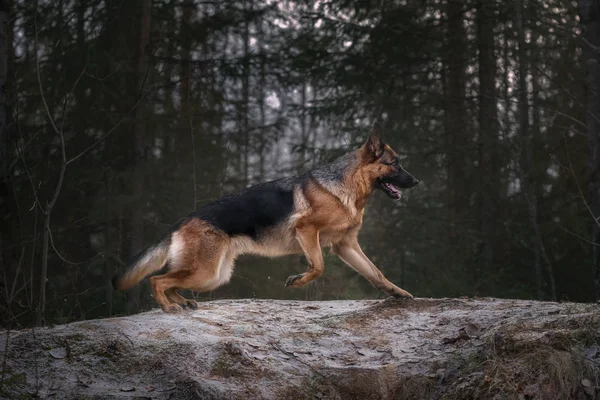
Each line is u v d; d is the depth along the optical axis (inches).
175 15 641.0
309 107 697.6
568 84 645.9
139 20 601.6
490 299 271.3
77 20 576.1
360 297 485.7
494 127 664.4
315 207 267.9
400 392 205.6
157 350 210.7
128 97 572.4
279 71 708.0
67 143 488.1
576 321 205.0
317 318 252.1
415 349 225.5
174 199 597.6
